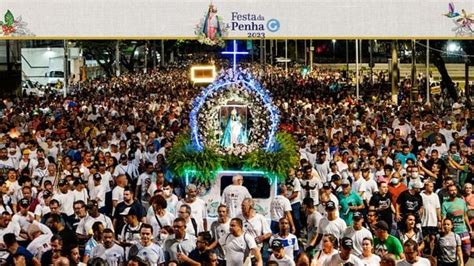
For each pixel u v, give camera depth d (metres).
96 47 74.81
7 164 22.14
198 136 18.84
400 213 17.45
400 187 17.88
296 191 18.38
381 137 24.89
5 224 15.35
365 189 18.89
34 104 38.75
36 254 14.63
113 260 13.48
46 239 14.78
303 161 19.91
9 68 56.28
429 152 24.09
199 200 16.31
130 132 26.95
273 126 18.98
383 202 17.77
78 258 13.39
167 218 15.13
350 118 29.47
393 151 22.67
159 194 15.33
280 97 43.59
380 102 42.91
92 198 18.62
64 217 16.92
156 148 23.98
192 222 14.45
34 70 60.47
